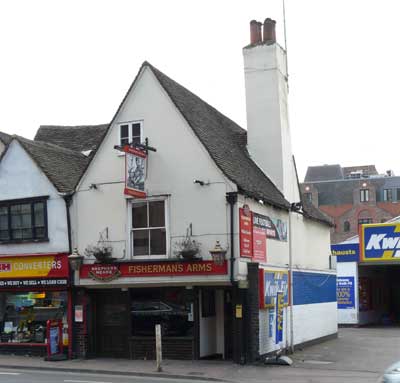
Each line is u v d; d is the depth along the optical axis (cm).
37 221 2173
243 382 1599
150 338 2011
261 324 1970
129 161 1897
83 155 2516
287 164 2378
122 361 1977
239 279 1861
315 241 2689
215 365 1869
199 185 1941
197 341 1969
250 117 2359
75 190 2109
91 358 2053
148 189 2005
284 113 2381
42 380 1577
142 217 2019
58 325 2084
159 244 1988
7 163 2231
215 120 2350
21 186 2198
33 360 2041
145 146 1964
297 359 2042
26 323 2197
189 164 1962
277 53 2348
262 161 2327
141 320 2039
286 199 2320
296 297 2336
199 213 1931
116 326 2075
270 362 1900
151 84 2044
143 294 2045
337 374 1733
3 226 2222
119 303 2078
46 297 2166
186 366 1847
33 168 2188
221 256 1836
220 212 1903
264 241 2064
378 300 3912
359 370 1812
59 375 1723
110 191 2062
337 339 2730
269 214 2150
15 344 2180
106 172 2077
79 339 2067
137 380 1616
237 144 2327
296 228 2452
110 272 1997
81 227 2091
